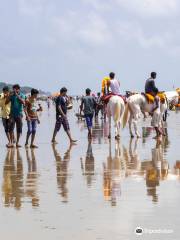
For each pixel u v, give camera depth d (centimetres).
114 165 1477
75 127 3300
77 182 1209
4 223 845
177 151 1797
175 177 1247
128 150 1866
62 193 1080
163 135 2445
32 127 2050
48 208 942
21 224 838
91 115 2427
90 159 1633
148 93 2370
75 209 929
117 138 2331
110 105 2338
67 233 784
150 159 1594
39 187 1153
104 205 955
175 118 4228
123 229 796
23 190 1119
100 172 1353
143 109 2375
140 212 894
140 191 1075
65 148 2002
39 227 820
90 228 805
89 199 1012
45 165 1516
